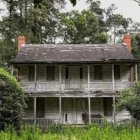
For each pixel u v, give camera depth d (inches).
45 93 1294.3
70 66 1371.8
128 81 1327.5
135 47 2107.5
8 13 1878.7
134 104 1038.4
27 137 681.0
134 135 674.8
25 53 1382.9
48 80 1369.3
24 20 1888.5
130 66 1370.6
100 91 1294.3
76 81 1364.4
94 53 1382.9
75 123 1349.7
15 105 909.2
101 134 697.6
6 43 1877.5
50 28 2053.4
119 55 1354.6
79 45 1465.3
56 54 1374.3
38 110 1365.7
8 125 849.5
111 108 1358.3
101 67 1371.8
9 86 919.7
